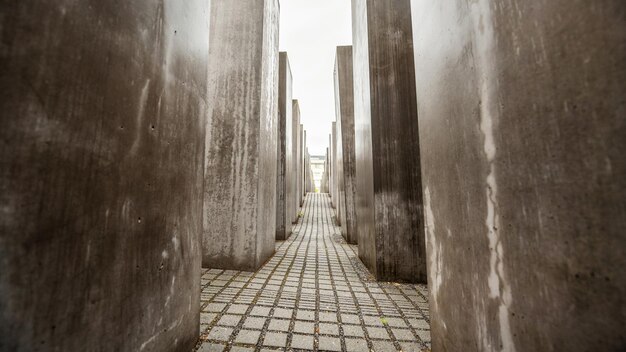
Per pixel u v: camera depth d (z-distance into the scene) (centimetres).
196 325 224
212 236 455
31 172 96
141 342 156
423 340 236
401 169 421
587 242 90
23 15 94
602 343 85
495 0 131
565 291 97
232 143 462
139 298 155
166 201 183
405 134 427
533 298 111
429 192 217
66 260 110
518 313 119
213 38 481
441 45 193
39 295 99
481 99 145
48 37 102
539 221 108
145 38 159
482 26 142
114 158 136
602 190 85
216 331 242
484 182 143
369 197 460
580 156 92
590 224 89
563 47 97
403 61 439
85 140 119
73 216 113
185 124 209
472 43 152
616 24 81
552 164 102
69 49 110
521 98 116
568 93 95
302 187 1683
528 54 112
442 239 194
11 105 91
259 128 459
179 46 199
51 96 103
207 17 248
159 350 173
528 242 113
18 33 93
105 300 130
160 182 176
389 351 219
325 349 221
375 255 410
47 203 102
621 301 80
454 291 177
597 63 86
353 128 807
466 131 160
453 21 175
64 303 109
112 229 135
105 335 130
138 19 153
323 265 497
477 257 150
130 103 147
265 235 512
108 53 131
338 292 352
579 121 92
